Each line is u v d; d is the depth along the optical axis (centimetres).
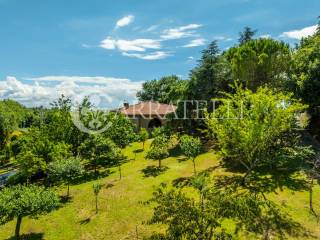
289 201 1797
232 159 2647
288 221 1579
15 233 1881
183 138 2809
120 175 2828
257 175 2264
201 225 876
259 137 2009
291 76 3095
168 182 2408
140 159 3469
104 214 2022
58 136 3559
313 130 3172
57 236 1827
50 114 3988
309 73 2791
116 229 1792
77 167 2589
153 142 3064
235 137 2088
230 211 938
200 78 3584
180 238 881
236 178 2256
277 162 2419
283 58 3753
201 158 2958
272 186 2023
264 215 1634
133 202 2125
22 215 1866
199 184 1631
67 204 2306
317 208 1700
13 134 6875
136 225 1788
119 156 3606
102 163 3525
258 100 2053
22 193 1880
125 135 3691
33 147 2898
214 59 3603
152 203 2044
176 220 896
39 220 2086
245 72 3866
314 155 2459
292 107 2041
